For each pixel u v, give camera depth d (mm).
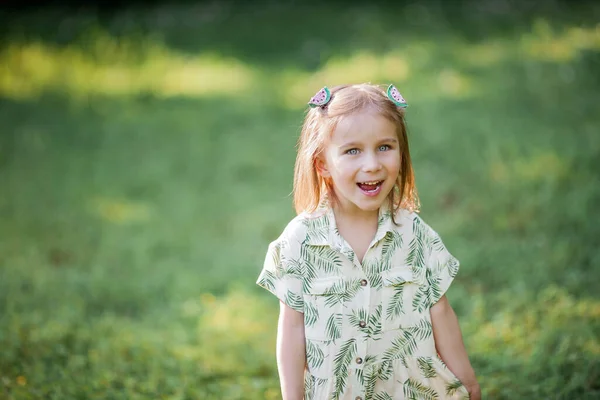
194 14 14023
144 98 10602
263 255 6336
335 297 2697
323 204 2770
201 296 5574
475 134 7977
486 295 5055
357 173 2621
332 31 12594
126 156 8781
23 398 3844
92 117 10047
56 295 5527
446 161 7512
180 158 8602
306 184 2771
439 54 10852
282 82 10836
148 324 5113
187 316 5227
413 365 2750
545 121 8125
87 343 4680
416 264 2752
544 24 11438
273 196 7566
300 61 11602
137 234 6863
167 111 10109
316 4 13961
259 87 10719
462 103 8977
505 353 4164
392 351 2734
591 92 8781
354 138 2611
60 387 3947
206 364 4395
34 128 9656
